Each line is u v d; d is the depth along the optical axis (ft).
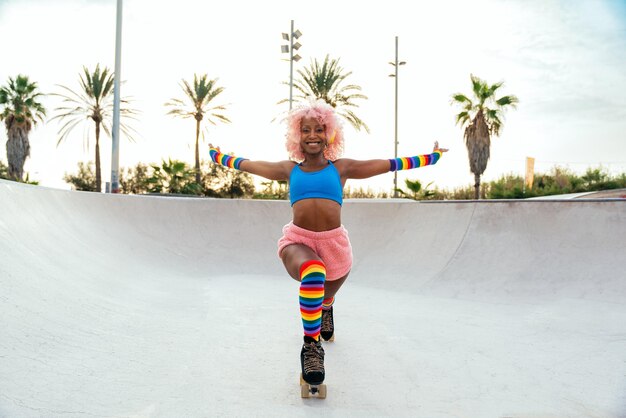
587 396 8.91
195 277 27.12
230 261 32.32
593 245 21.91
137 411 7.58
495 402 8.56
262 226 36.11
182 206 35.37
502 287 21.65
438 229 28.96
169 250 31.07
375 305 19.25
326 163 10.36
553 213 24.50
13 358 8.97
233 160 11.36
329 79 89.20
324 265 10.11
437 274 24.89
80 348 10.42
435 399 8.68
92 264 20.45
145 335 12.34
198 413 7.66
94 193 30.60
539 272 21.81
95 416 7.25
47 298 13.08
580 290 19.57
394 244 30.42
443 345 12.64
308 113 10.14
